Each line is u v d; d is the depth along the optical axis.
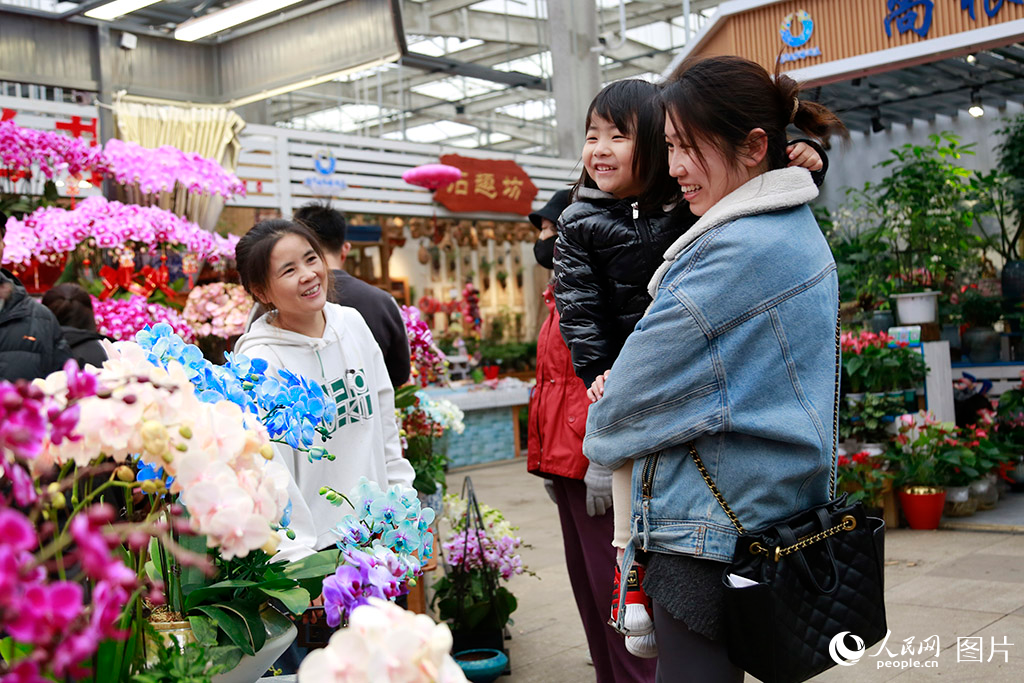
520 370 12.44
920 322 5.69
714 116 1.41
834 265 1.46
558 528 5.44
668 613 1.41
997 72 7.60
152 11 7.17
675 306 1.36
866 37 4.66
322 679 0.75
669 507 1.39
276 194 8.01
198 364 1.21
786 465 1.34
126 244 4.68
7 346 2.13
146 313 4.51
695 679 1.38
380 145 8.88
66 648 0.64
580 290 1.93
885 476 4.68
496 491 7.11
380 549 1.23
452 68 12.29
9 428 0.69
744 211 1.39
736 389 1.34
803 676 1.28
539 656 3.12
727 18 4.98
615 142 1.93
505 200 9.74
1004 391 6.25
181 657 0.97
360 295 2.77
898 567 3.93
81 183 5.77
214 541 0.90
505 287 13.46
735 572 1.30
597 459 1.45
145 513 1.14
